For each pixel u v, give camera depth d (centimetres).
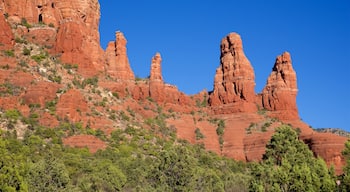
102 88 13500
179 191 7381
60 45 13838
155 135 12325
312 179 6706
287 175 6806
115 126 11900
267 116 14700
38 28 14438
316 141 12356
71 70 13388
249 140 13588
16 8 14650
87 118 11556
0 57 12200
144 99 14712
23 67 12225
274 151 9825
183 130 13825
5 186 5219
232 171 11219
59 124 10956
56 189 6800
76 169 8738
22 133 10144
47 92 11581
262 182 7081
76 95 11769
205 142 13625
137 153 10681
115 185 8069
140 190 7225
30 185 6531
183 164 7581
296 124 14438
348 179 6475
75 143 10519
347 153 7156
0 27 12862
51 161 7219
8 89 11369
